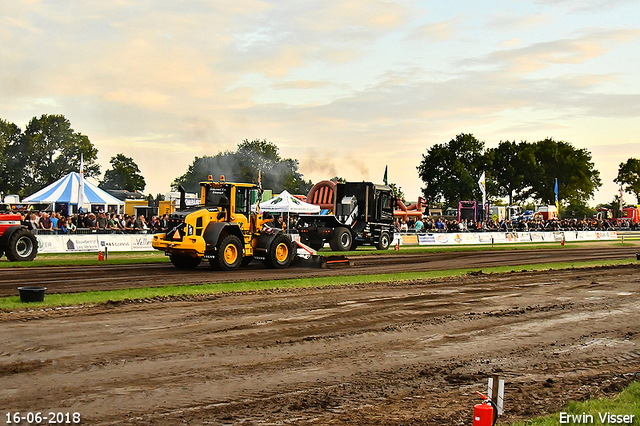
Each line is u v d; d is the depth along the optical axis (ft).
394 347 28.81
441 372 24.84
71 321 31.99
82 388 21.36
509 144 307.17
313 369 24.67
